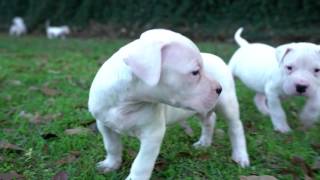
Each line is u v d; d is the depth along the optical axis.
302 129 1.43
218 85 0.91
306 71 1.34
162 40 0.85
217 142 1.28
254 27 3.66
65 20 4.61
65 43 3.54
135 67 0.80
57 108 1.53
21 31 4.63
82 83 1.90
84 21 4.48
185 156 1.16
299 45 1.37
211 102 0.89
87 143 1.22
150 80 0.80
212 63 1.11
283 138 1.33
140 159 0.94
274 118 1.43
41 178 1.04
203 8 3.95
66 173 1.03
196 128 1.37
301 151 1.22
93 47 3.24
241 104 1.66
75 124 1.38
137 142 1.21
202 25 3.93
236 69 1.65
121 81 0.89
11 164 1.10
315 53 1.35
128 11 4.25
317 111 1.39
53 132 1.30
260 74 1.52
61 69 2.24
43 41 3.73
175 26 4.00
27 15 4.92
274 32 3.57
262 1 3.71
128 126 0.93
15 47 3.25
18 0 5.02
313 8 3.63
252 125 1.44
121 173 1.05
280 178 1.07
